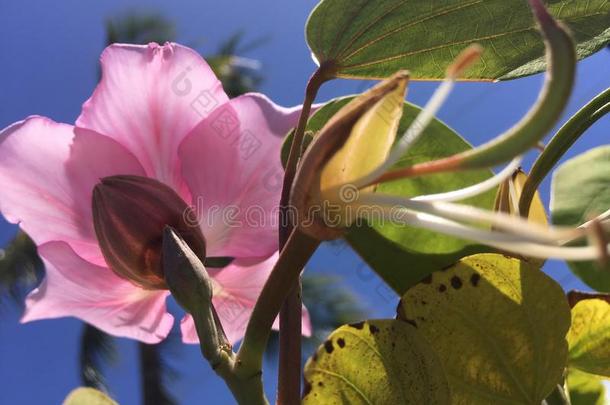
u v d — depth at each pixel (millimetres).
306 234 389
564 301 421
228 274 452
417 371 408
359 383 409
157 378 3785
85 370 3723
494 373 420
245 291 455
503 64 441
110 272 444
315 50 441
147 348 3793
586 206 513
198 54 444
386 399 408
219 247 448
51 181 440
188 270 409
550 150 438
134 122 442
